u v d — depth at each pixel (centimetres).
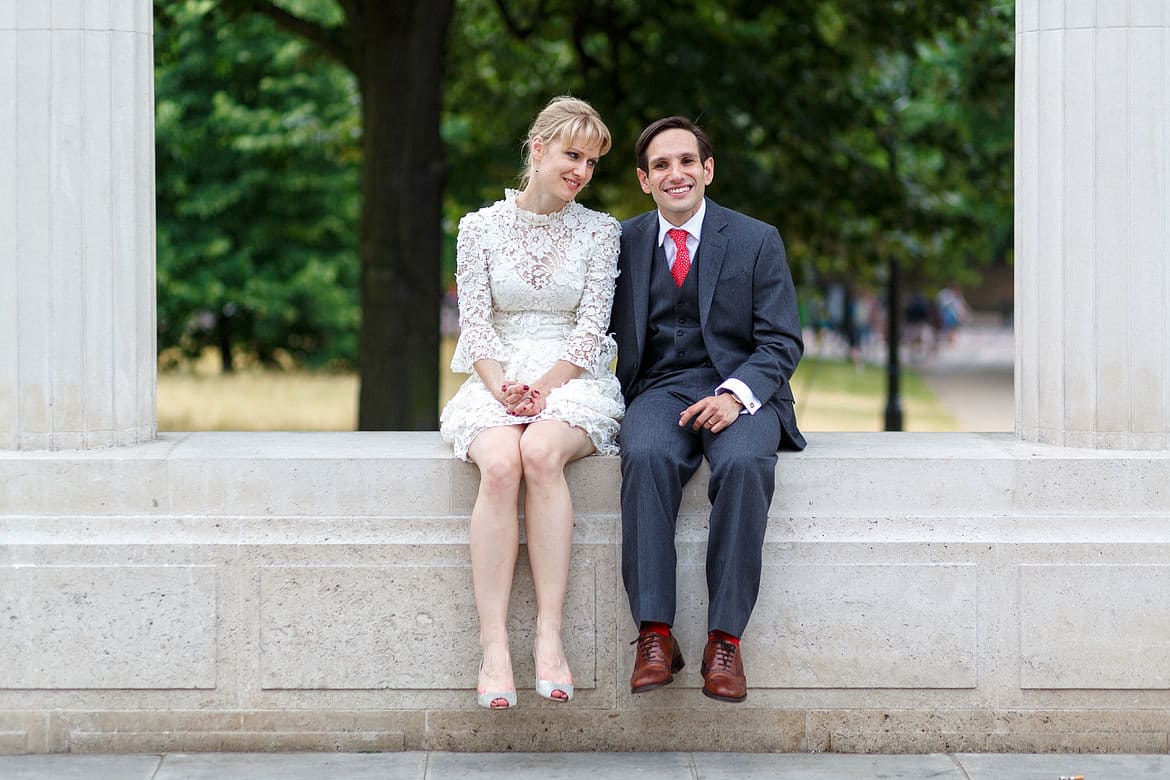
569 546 450
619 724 470
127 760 456
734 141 1263
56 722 462
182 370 2573
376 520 463
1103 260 465
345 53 1133
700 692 468
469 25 1434
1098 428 470
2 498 461
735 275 477
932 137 1457
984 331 4847
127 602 460
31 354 465
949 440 500
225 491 463
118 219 472
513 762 457
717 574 443
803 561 463
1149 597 459
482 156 1395
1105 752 466
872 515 465
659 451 448
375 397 1080
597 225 485
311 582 461
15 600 458
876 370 2975
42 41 457
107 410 475
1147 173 461
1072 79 464
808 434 521
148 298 491
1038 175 478
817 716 468
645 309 485
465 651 464
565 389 467
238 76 2138
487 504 445
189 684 462
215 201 2195
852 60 1291
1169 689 462
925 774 446
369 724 467
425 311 1086
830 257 1436
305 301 2408
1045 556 460
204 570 460
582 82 1266
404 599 462
